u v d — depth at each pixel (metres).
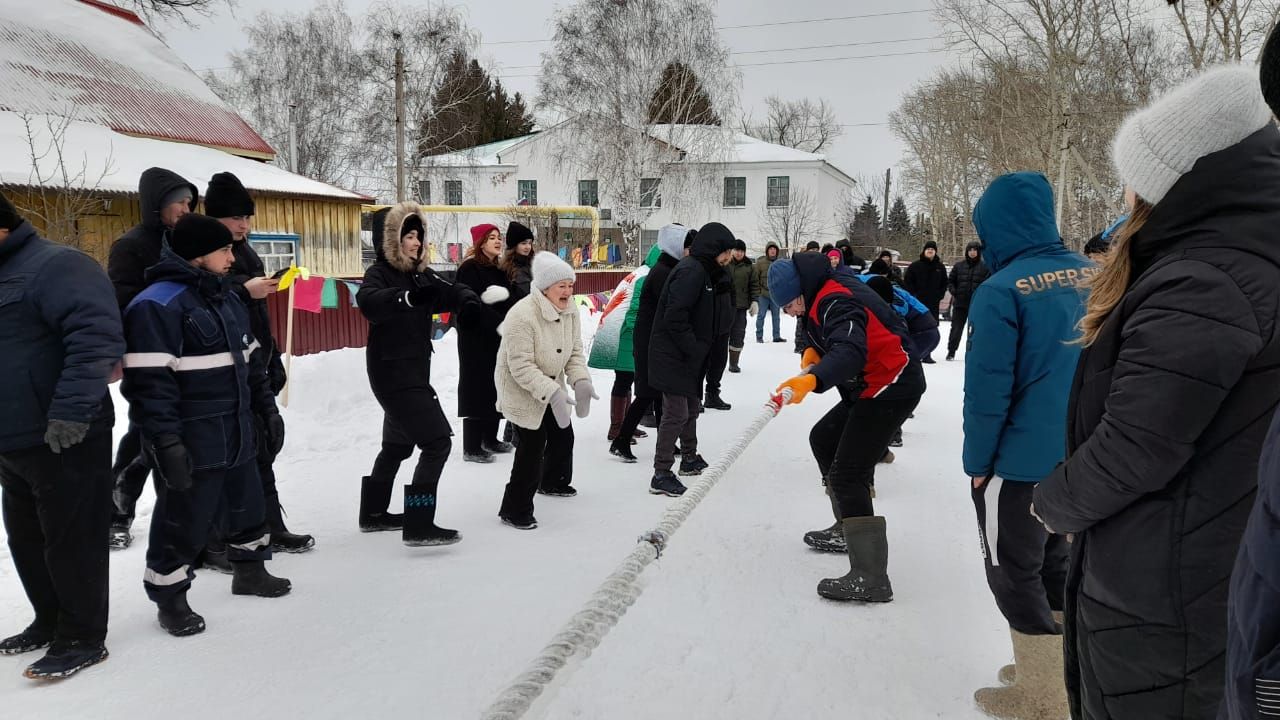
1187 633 1.65
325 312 10.13
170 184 4.02
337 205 15.68
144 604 3.74
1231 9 21.22
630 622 3.61
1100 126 27.09
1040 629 2.80
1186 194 1.65
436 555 4.42
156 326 3.27
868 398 3.83
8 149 10.97
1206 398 1.55
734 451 2.74
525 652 3.32
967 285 13.30
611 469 6.42
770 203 43.69
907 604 3.83
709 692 3.02
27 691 2.97
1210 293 1.57
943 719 2.86
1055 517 1.84
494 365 6.36
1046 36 26.94
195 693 2.97
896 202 71.81
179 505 3.38
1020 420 2.77
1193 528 1.63
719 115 33.75
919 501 5.59
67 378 2.89
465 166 38.56
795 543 4.70
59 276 2.94
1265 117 1.65
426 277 4.69
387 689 3.02
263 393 3.96
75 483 3.04
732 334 11.62
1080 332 2.74
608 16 32.16
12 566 4.05
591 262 30.52
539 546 4.58
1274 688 1.04
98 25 16.58
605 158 32.38
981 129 39.12
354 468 6.09
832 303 3.83
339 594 3.89
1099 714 1.83
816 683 3.10
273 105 36.94
